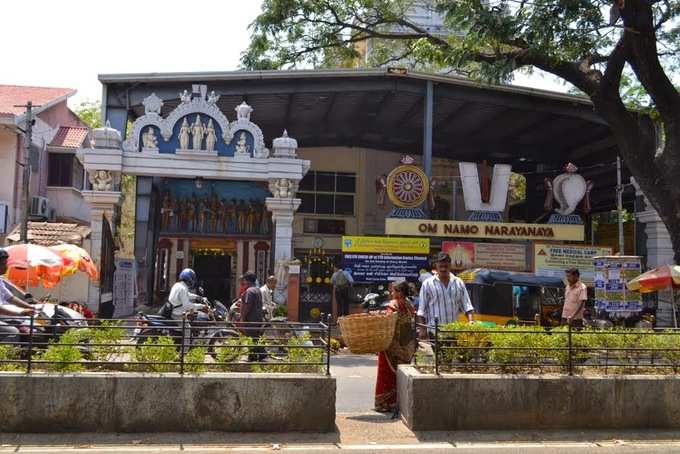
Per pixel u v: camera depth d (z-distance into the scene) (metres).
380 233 27.00
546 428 6.57
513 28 11.91
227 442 6.02
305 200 26.86
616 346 7.12
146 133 16.75
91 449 5.69
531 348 6.85
